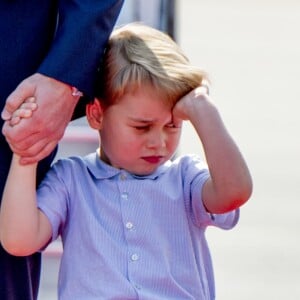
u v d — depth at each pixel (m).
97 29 12.16
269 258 25.64
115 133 12.58
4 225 12.09
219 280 24.16
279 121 37.59
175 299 12.45
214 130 12.30
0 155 12.38
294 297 23.28
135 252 12.44
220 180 12.24
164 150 12.60
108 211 12.58
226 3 59.09
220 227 12.95
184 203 12.77
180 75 12.49
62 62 11.97
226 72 44.12
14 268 12.63
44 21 12.49
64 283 12.55
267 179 31.36
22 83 11.95
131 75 12.41
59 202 12.53
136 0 19.98
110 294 12.24
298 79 43.28
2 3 12.30
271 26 53.75
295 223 27.98
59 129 12.07
